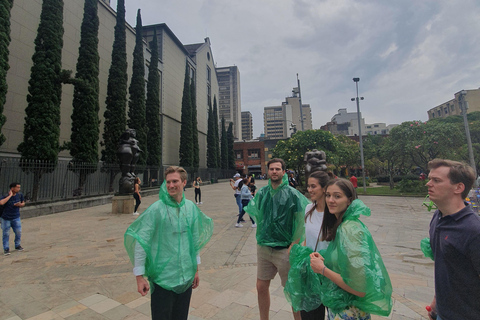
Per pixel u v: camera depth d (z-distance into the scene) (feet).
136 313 10.13
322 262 5.82
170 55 103.81
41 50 39.27
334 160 62.13
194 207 7.75
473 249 4.42
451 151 63.82
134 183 37.19
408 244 20.67
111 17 68.85
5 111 43.09
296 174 75.00
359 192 68.03
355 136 187.32
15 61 44.62
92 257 17.08
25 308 10.46
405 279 13.60
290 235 8.61
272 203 8.92
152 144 77.36
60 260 16.47
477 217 4.70
